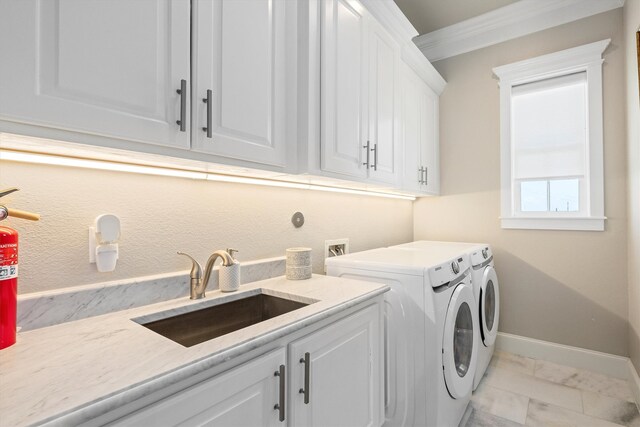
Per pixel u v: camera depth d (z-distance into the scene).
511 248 2.67
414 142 2.43
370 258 1.80
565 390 2.07
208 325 1.17
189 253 1.30
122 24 0.76
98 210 1.04
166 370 0.63
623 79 2.23
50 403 0.52
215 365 0.70
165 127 0.85
